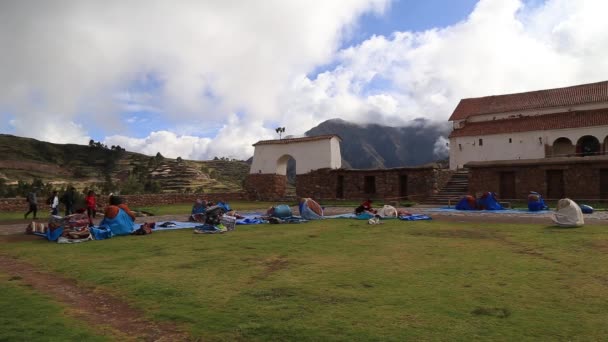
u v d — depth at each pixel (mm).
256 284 6648
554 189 23859
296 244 10703
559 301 5523
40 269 8219
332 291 6152
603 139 30625
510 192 25297
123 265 8312
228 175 131500
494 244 10195
